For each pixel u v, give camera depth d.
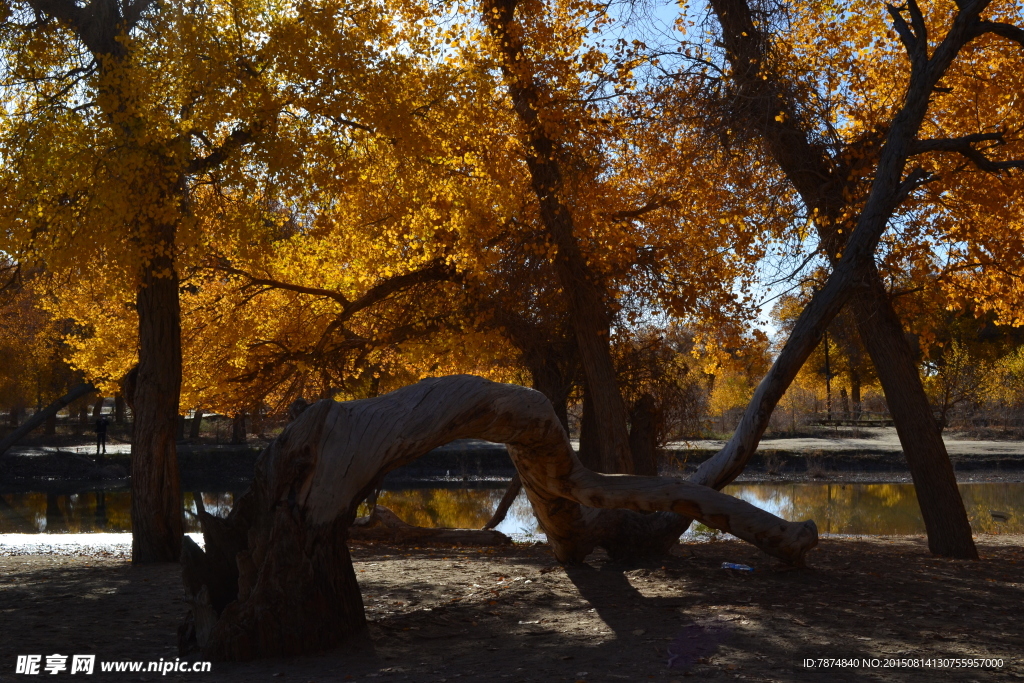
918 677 4.31
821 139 10.79
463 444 40.34
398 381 18.59
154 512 11.21
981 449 39.16
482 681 4.32
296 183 9.91
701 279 14.72
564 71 12.63
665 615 6.13
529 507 26.03
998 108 11.55
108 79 9.32
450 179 12.54
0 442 33.50
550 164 13.44
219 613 5.25
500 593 7.22
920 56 9.93
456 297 16.30
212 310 16.56
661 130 12.19
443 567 9.22
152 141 9.43
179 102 9.73
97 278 11.35
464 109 11.75
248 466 37.69
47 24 9.98
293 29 10.01
